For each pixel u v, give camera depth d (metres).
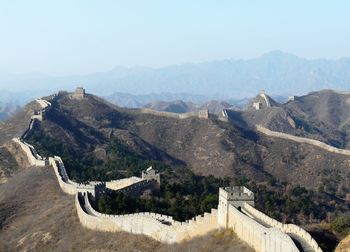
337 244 87.25
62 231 138.00
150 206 141.62
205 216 112.88
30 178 181.50
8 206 160.50
